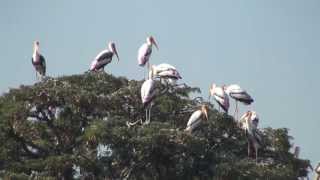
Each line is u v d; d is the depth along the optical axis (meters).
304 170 48.62
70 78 47.81
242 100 48.62
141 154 44.12
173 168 44.84
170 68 48.28
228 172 43.88
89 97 45.66
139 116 47.03
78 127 46.16
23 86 46.56
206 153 45.28
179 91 48.34
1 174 42.44
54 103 45.91
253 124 46.62
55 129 46.03
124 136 43.53
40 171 43.78
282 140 48.12
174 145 43.72
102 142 43.44
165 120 47.06
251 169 44.12
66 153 45.47
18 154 45.81
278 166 46.12
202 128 45.94
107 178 44.50
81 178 44.56
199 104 47.72
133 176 44.72
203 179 44.72
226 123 46.25
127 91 46.59
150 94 45.53
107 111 46.53
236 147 46.81
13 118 45.25
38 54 52.28
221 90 47.78
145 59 50.06
